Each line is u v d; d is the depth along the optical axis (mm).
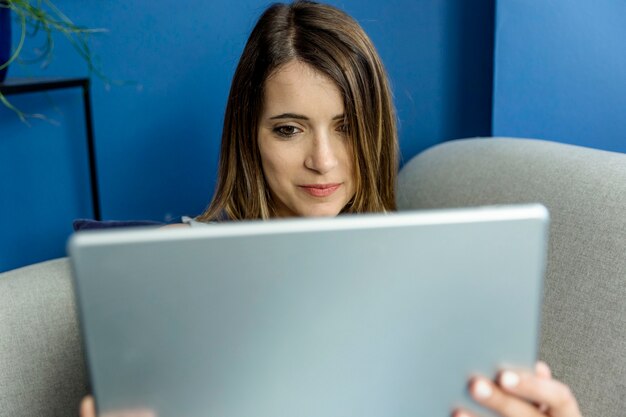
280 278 434
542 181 1000
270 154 920
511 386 473
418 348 462
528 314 463
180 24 1435
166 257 420
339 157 920
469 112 1513
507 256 448
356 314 448
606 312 810
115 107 1483
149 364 444
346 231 429
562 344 860
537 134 1409
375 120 963
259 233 424
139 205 1553
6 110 1441
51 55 1432
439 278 447
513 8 1344
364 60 929
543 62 1365
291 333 448
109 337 433
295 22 925
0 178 1480
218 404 460
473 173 1161
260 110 921
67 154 1510
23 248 1542
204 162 1529
